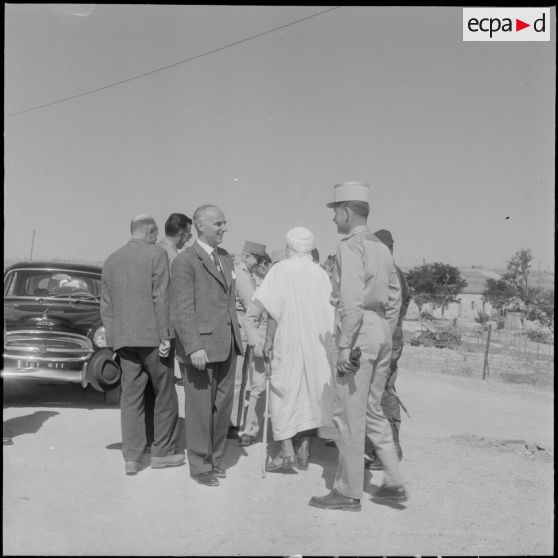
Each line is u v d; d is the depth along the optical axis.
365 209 5.12
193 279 5.58
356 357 4.81
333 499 4.97
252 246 7.27
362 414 4.95
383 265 4.96
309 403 5.89
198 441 5.52
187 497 5.16
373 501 5.16
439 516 4.83
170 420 5.96
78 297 9.62
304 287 5.98
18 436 6.76
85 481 5.44
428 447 6.88
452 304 43.28
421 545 4.28
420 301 39.94
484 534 4.50
